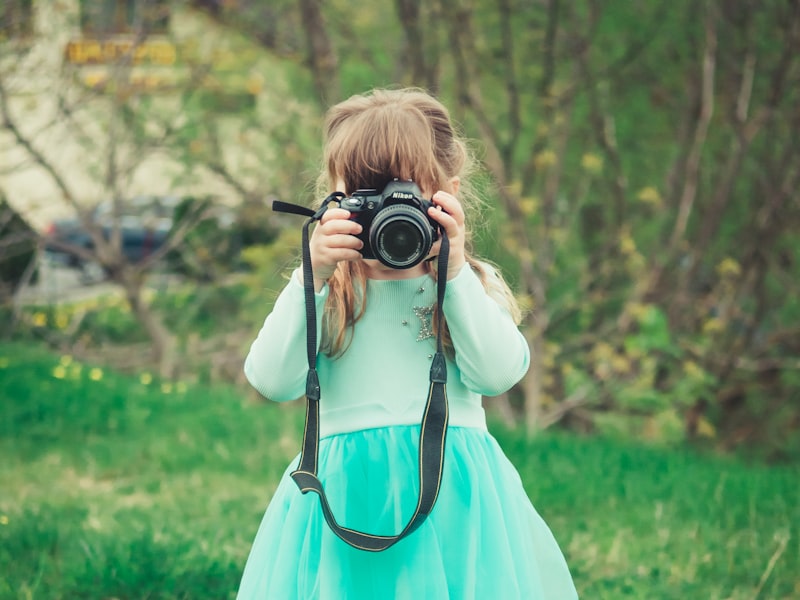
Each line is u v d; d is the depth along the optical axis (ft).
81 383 24.16
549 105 26.03
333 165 7.74
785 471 19.61
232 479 18.25
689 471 18.31
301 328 7.36
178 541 13.30
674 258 27.66
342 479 7.36
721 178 28.09
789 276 29.63
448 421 7.29
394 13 27.32
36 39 26.84
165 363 31.01
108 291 34.22
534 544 7.85
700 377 25.71
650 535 14.03
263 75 29.55
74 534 13.83
